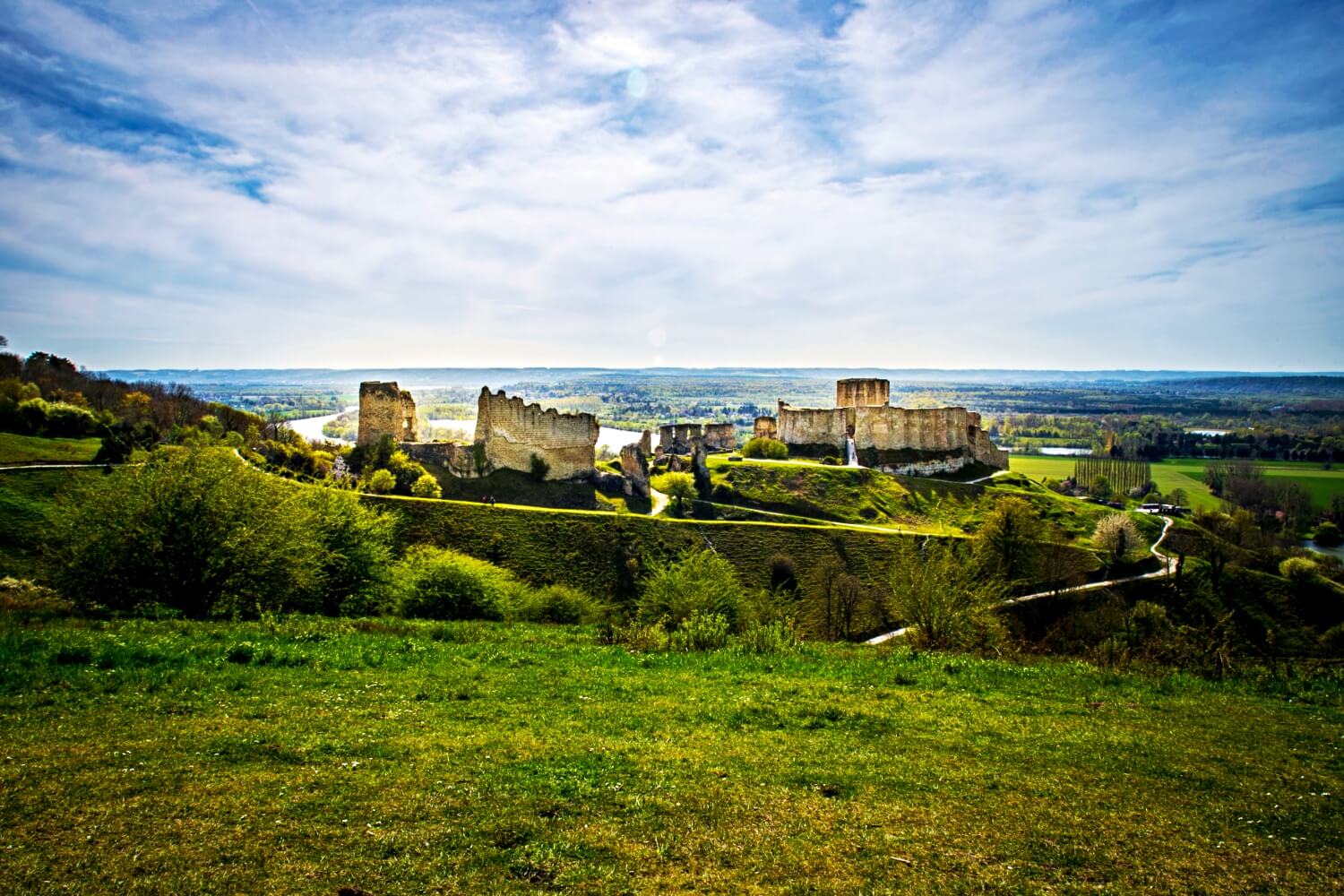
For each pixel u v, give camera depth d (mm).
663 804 14250
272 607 36750
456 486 101562
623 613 62812
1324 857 13406
